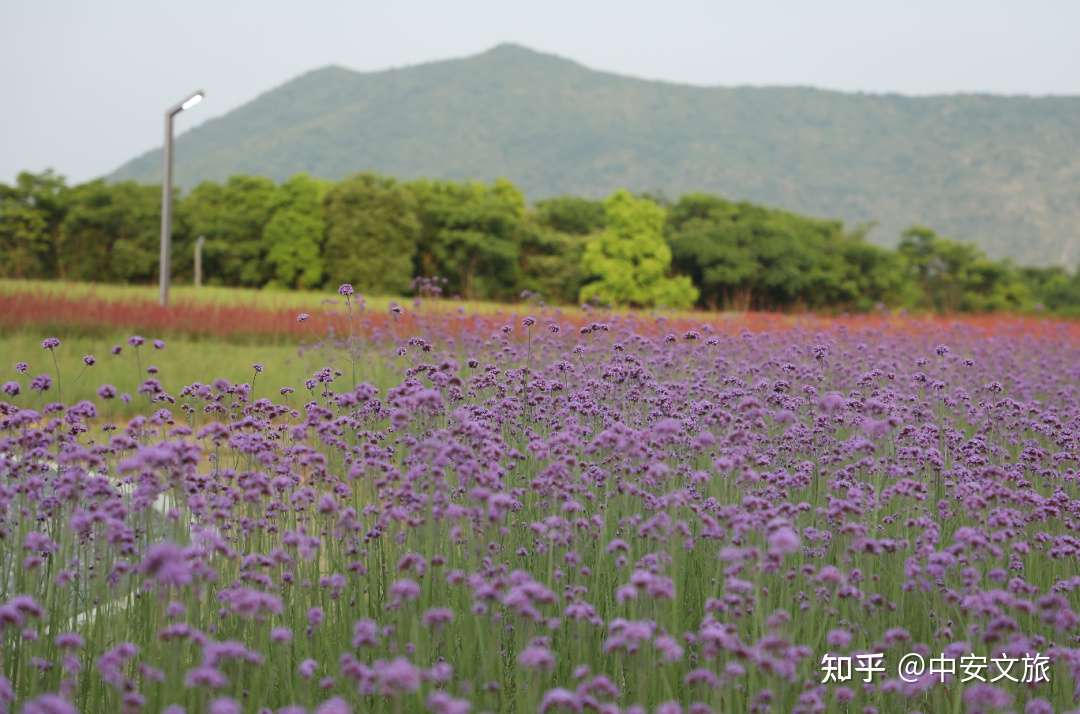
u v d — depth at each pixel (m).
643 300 64.69
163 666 4.25
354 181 72.38
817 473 6.49
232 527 5.66
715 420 6.78
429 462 5.29
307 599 5.27
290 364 17.08
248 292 48.44
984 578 5.56
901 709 4.70
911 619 5.50
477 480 5.54
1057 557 5.45
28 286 38.97
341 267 71.12
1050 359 16.95
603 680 3.74
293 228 71.56
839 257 73.31
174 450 4.62
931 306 76.88
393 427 6.57
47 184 73.75
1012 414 8.51
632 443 5.31
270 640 4.78
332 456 7.33
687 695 4.61
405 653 4.30
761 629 4.68
